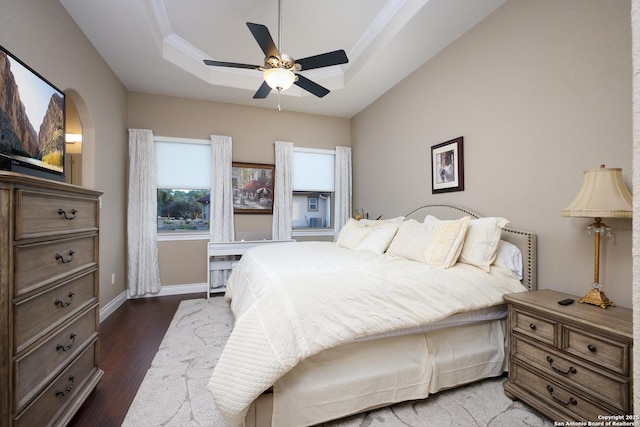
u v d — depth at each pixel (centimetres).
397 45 290
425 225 250
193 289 423
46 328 129
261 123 460
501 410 165
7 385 106
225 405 128
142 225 389
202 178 431
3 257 106
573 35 186
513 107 226
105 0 227
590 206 150
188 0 256
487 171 248
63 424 137
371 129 442
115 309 343
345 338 151
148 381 194
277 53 215
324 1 255
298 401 145
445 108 294
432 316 169
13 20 176
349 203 497
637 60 42
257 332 139
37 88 172
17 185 110
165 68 334
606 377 130
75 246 155
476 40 258
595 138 175
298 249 289
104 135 316
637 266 40
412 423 155
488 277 195
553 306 159
